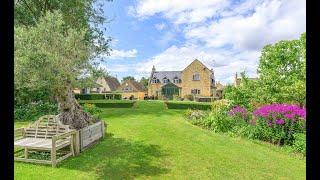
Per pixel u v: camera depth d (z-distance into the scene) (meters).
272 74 20.52
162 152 10.12
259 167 8.46
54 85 9.23
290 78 20.33
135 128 15.55
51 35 8.40
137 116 22.56
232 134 13.95
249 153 10.18
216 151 10.41
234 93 19.83
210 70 56.03
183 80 54.97
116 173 7.63
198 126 17.06
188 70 54.84
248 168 8.35
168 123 18.08
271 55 21.94
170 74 63.91
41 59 8.17
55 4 14.11
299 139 10.38
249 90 20.53
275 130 11.76
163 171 7.91
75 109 11.76
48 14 8.66
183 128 16.02
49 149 8.19
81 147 9.81
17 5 13.73
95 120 13.48
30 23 13.66
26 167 7.87
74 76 8.77
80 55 8.75
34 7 13.90
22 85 8.70
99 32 14.64
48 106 21.06
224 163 8.84
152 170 7.99
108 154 9.61
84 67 9.08
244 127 14.00
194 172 7.90
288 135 11.41
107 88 66.00
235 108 16.92
